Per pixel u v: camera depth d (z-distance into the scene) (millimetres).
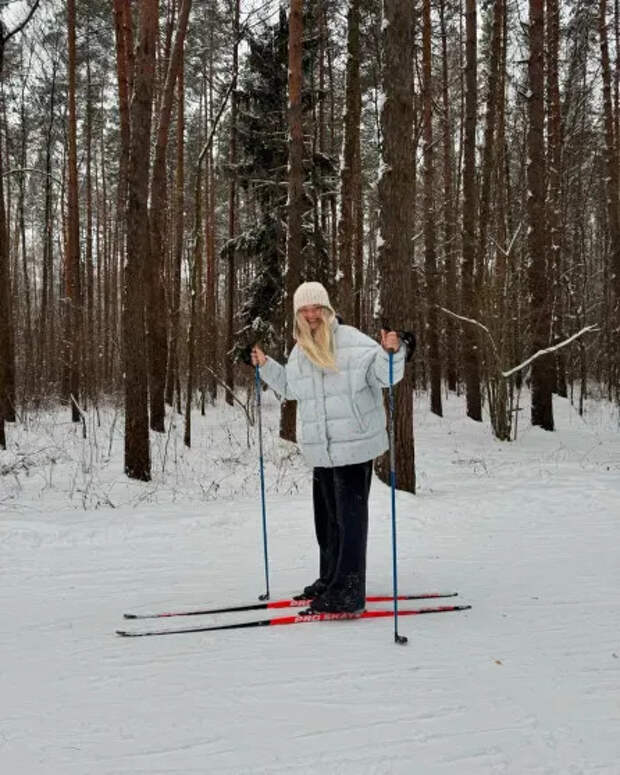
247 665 2926
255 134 16859
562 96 20594
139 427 9164
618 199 17156
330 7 18250
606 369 25703
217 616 3660
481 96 22047
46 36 17297
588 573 4578
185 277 31531
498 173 16328
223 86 18969
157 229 14000
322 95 16906
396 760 2145
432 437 14570
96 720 2428
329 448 3619
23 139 24938
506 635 3328
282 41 16547
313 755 2176
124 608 3842
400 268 7777
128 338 9109
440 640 3246
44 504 7285
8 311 14180
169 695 2627
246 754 2184
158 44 18328
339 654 3051
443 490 8250
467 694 2633
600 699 2604
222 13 18297
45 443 11742
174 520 6195
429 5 16359
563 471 9766
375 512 6629
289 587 4266
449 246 21781
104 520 6184
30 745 2254
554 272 19859
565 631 3395
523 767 2111
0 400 10852
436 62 23078
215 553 5203
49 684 2742
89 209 25125
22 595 4121
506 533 5918
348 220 12812
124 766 2117
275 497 7566
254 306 18125
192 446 12664
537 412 15375
